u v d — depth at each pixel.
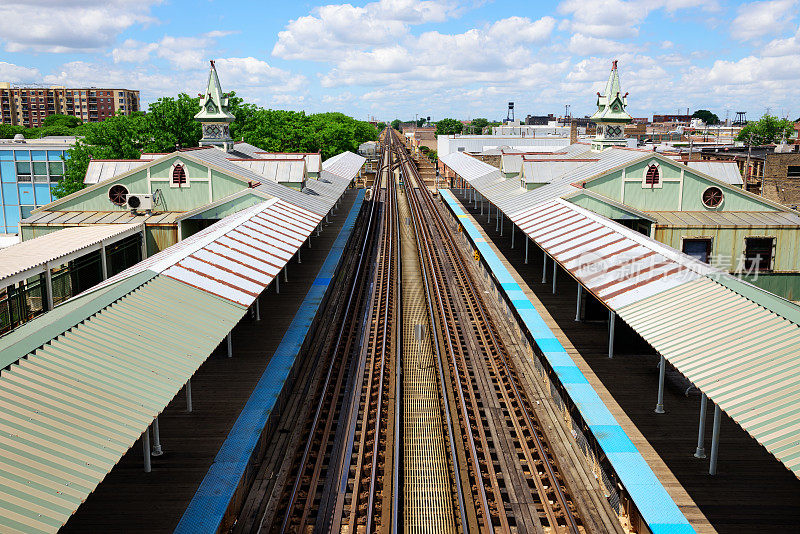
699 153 57.38
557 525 12.08
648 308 15.13
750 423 9.91
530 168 34.16
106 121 49.47
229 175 29.56
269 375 17.34
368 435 15.67
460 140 84.12
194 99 54.28
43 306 20.77
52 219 28.33
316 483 13.48
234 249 19.92
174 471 12.55
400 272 33.03
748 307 13.43
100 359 11.48
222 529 11.44
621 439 13.82
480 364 20.41
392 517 12.29
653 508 11.38
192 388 16.50
